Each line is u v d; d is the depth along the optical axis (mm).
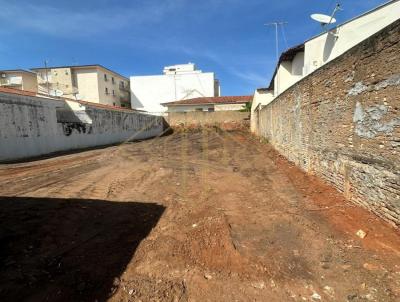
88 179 8539
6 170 10148
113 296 2955
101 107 22891
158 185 7715
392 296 2807
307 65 13953
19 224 4879
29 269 3490
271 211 5312
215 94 55188
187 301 2857
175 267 3467
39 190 7238
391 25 3949
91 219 5199
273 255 3684
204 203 5977
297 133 9102
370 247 3727
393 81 3979
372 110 4547
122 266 3541
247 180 8016
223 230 4414
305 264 3455
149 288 3072
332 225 4496
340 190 5879
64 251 3959
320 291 2947
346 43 11258
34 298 2936
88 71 41812
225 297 2904
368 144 4715
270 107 14711
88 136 19672
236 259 3596
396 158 3990
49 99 15930
